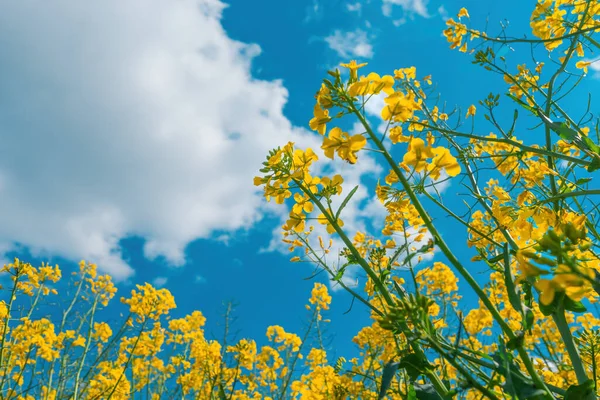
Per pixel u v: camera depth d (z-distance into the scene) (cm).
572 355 172
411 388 149
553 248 102
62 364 650
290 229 221
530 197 226
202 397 609
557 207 201
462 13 376
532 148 224
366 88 171
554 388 177
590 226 195
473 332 415
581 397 142
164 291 666
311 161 204
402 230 245
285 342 786
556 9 323
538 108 254
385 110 171
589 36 297
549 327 408
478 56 321
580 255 157
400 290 184
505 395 155
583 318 436
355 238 276
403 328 137
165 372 787
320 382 519
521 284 187
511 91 328
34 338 614
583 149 216
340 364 425
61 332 686
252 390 698
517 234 212
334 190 199
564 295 137
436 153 167
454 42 377
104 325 798
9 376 593
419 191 227
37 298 629
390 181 239
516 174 246
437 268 483
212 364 630
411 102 169
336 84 172
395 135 237
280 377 728
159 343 758
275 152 206
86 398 678
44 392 641
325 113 175
